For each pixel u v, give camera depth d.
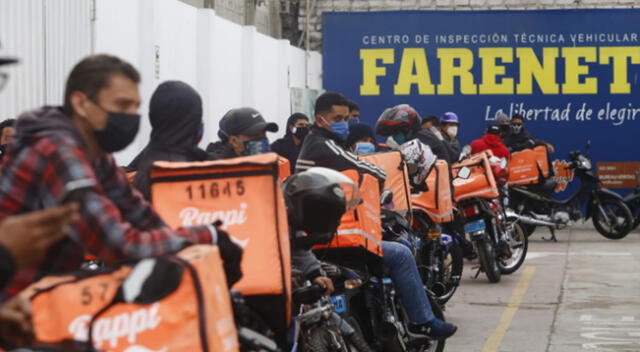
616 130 27.39
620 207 22.28
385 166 9.90
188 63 16.20
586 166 22.55
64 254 4.08
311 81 26.80
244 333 5.23
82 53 11.71
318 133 8.66
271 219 5.50
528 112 27.48
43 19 10.55
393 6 28.28
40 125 3.98
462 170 14.51
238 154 8.38
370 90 27.48
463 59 27.47
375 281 8.40
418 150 11.43
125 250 4.01
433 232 11.98
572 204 22.70
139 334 3.81
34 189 3.96
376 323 8.44
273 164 5.52
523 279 15.93
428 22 27.42
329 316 6.74
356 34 27.45
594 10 27.27
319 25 28.22
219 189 5.52
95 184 3.98
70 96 4.15
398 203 9.91
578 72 27.41
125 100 4.13
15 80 9.88
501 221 15.72
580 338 11.02
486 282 15.70
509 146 23.38
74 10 11.46
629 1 27.92
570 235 23.39
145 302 3.82
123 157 12.98
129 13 13.51
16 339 3.48
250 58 19.73
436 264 12.34
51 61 10.74
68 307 3.87
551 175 22.69
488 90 27.50
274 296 5.48
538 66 27.45
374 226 8.02
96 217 3.96
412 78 27.47
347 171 8.04
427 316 8.70
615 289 14.76
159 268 3.83
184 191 5.53
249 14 22.39
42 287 3.91
